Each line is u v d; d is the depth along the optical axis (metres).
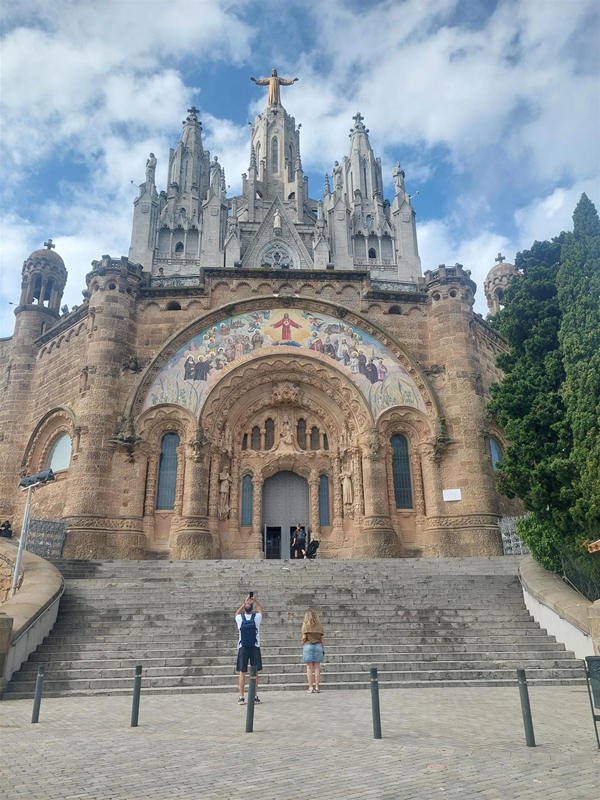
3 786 6.76
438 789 6.51
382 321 33.34
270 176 104.69
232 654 15.45
